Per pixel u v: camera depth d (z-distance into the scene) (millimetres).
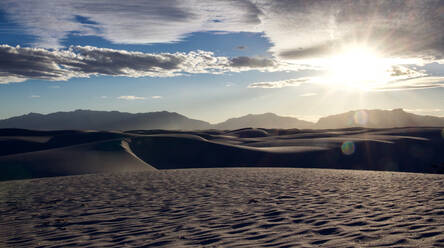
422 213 7090
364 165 57656
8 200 12016
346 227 5984
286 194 11234
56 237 6363
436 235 5117
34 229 7172
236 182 15938
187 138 68438
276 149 64875
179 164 57219
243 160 58562
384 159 60156
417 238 4980
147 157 58750
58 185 16828
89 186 15883
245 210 8430
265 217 7391
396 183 14164
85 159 40750
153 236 6121
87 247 5520
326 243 4930
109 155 43938
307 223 6539
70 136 86938
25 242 6055
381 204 8516
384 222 6270
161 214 8391
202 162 58000
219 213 8172
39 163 38125
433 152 64938
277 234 5734
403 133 95188
